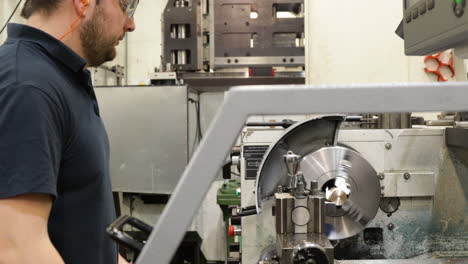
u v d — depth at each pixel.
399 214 1.18
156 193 2.06
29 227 0.66
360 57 2.37
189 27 2.22
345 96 0.40
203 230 2.42
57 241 0.82
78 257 0.84
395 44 2.34
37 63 0.76
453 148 1.15
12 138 0.66
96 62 0.97
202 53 2.25
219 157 0.42
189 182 0.42
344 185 1.02
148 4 2.95
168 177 2.04
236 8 2.13
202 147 0.42
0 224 0.65
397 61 2.35
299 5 2.18
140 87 2.05
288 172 0.95
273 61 2.14
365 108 0.40
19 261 0.65
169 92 2.03
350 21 2.36
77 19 0.86
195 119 2.35
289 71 2.16
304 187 0.92
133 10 1.01
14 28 0.82
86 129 0.84
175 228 0.42
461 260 0.98
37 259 0.66
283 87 0.40
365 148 1.18
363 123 1.47
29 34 0.81
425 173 1.16
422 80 2.35
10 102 0.68
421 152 1.17
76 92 0.85
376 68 2.36
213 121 0.41
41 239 0.67
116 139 2.08
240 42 2.14
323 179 1.07
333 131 1.12
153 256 0.42
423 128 1.20
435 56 2.29
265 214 1.18
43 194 0.68
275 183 1.10
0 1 2.28
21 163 0.66
